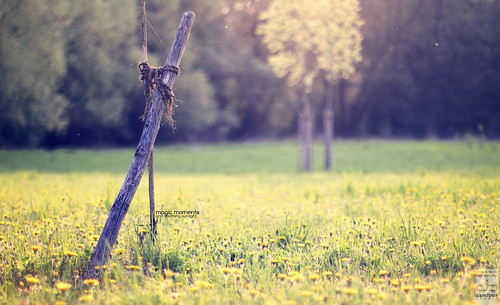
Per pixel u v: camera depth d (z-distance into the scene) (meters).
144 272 4.38
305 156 21.08
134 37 31.11
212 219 6.52
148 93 4.84
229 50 44.38
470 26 35.31
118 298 3.39
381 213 6.66
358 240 5.18
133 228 5.40
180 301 3.35
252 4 44.59
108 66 30.00
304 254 4.68
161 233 5.23
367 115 45.12
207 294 3.57
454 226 5.62
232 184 13.38
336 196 9.29
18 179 13.66
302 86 22.88
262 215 6.91
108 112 31.08
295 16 18.94
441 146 32.44
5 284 3.83
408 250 4.88
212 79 44.25
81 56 28.62
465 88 39.41
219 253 4.86
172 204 7.54
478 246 4.89
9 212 6.68
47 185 11.56
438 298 3.46
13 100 20.72
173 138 42.53
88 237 5.19
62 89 28.47
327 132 21.83
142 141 4.66
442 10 35.69
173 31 30.62
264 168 24.11
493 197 7.93
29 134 24.09
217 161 27.81
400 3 36.25
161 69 4.78
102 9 29.36
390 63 40.50
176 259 4.55
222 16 41.81
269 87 45.72
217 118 42.00
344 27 18.95
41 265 4.30
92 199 8.09
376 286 3.91
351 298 3.33
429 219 6.16
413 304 3.35
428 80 40.66
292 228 5.66
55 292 3.71
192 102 36.88
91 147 36.31
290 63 19.84
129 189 4.55
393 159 25.86
